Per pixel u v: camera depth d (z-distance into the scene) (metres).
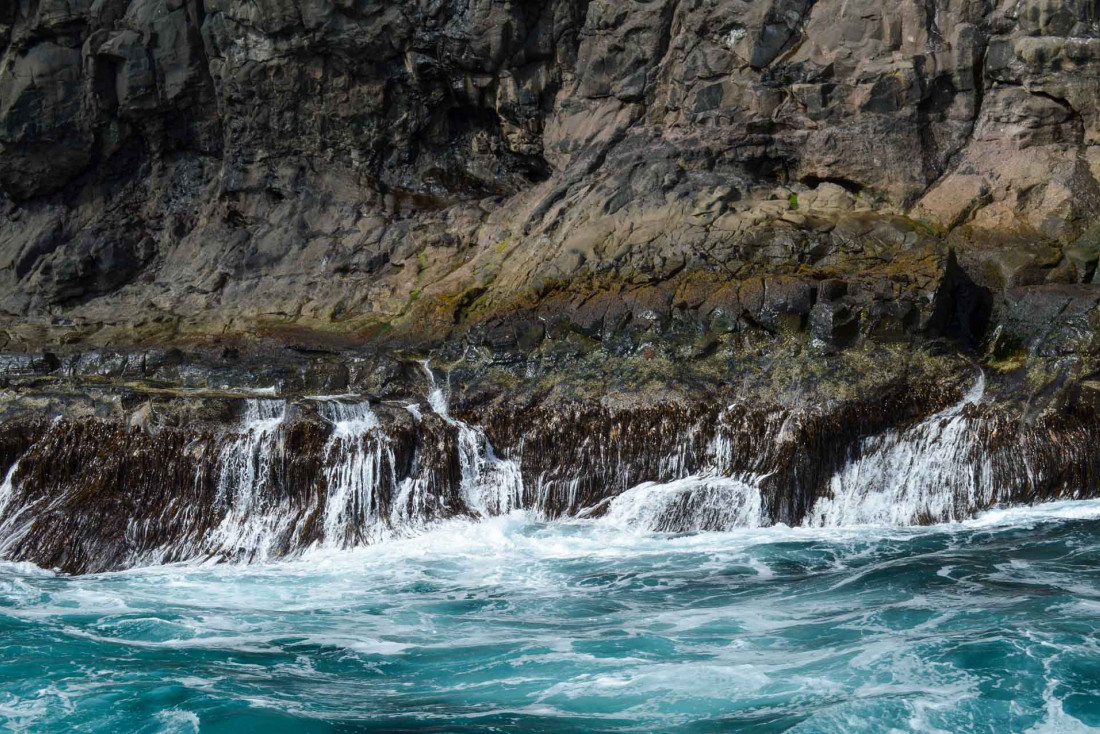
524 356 14.39
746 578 10.30
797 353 13.43
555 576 10.77
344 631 9.20
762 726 6.82
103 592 10.80
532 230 17.12
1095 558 10.09
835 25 16.41
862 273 14.09
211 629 9.32
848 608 9.08
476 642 8.75
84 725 7.09
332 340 16.11
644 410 13.23
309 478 12.77
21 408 13.66
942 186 16.08
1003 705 6.92
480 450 13.27
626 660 8.12
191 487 12.85
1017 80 15.86
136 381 14.91
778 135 16.84
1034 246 14.95
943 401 12.73
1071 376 12.59
